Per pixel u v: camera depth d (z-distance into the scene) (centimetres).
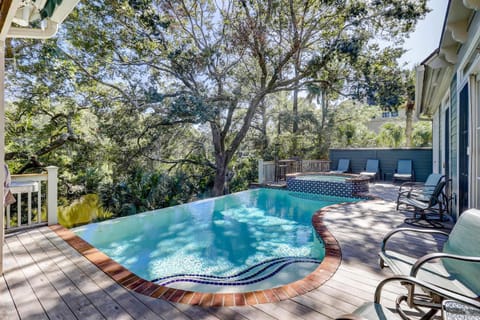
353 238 371
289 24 997
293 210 687
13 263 285
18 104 833
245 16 1009
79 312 199
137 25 898
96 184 926
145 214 603
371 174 1013
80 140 944
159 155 1121
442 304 143
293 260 394
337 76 1036
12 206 819
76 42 848
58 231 392
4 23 233
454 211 462
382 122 2003
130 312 199
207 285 325
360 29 947
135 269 371
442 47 403
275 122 1662
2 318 191
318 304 207
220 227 554
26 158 870
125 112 991
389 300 211
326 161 1218
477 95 335
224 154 1234
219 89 1123
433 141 897
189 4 1024
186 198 1072
